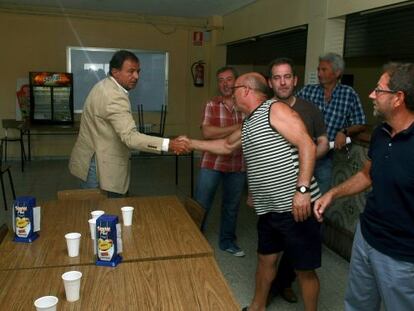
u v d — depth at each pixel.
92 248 1.80
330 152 3.15
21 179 5.96
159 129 8.00
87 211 2.33
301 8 4.45
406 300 1.70
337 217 3.56
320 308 2.67
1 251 1.77
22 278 1.52
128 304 1.36
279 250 2.34
